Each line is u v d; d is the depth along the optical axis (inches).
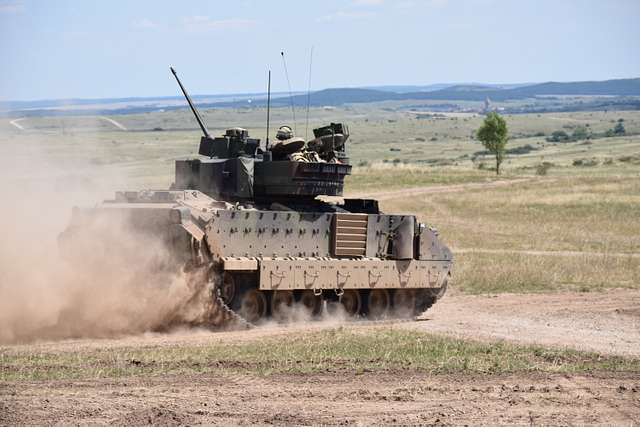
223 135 2338.8
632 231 5221.5
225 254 2025.1
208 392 1325.0
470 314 2471.7
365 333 1957.4
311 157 2273.6
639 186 7800.2
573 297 2859.3
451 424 1210.6
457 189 7637.8
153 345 1724.9
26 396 1259.8
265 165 2252.7
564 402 1363.2
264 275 2058.3
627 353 1867.6
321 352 1649.9
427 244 2407.7
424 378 1475.1
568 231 5182.1
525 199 6865.2
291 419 1202.0
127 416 1180.5
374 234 2298.2
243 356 1590.8
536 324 2294.5
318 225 2202.3
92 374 1406.3
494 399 1360.7
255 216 2078.0
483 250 4249.5
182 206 1982.0
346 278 2220.7
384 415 1243.8
